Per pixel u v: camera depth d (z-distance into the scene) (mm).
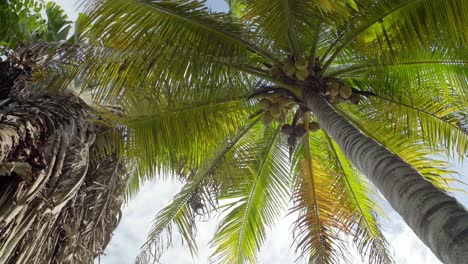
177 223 7555
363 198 8094
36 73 6355
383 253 7750
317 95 6484
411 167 3936
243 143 7887
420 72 6508
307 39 6656
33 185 4445
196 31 5895
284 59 6656
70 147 5234
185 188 7676
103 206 6008
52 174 4805
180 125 6309
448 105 6758
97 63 5719
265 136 8125
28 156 4559
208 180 7645
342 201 8008
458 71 6301
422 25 5715
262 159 8016
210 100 6227
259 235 8156
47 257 5016
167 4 5703
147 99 5895
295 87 6656
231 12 8156
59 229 5277
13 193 4453
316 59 6730
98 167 6172
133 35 5539
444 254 2945
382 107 6957
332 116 5742
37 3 9000
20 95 5574
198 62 5754
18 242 4504
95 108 6219
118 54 5629
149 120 6246
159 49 5613
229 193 8039
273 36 6098
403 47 5980
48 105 5527
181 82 5719
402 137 7125
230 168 7723
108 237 6453
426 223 3229
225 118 6660
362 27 6234
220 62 5895
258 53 6484
